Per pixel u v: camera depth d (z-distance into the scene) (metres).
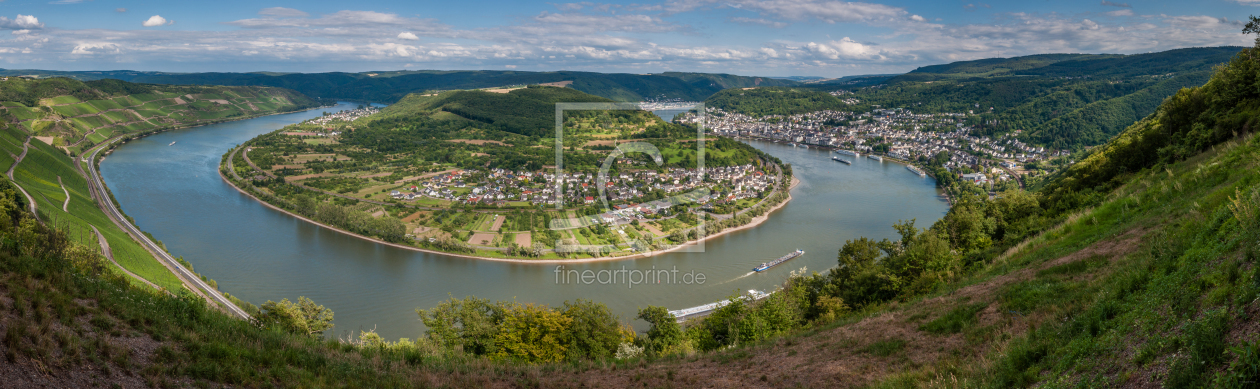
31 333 13.80
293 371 17.48
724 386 19.80
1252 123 36.59
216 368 15.78
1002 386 14.07
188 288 73.75
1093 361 12.62
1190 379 9.50
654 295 76.44
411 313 72.00
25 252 19.45
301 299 57.31
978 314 20.62
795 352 22.72
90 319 16.45
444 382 19.81
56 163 138.38
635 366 24.36
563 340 37.28
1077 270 22.12
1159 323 12.33
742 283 81.00
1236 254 12.96
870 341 21.69
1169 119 53.12
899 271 39.97
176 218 116.00
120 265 71.88
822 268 87.12
